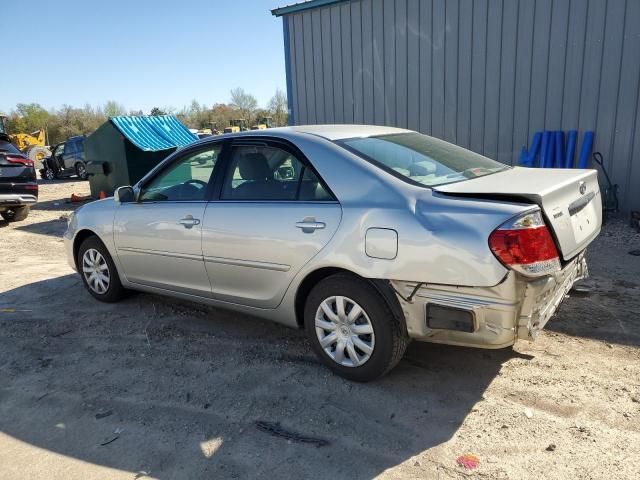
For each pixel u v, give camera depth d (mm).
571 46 7887
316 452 2832
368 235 3184
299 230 3492
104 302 5305
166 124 12688
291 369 3746
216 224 3959
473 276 2863
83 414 3309
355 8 9844
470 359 3748
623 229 7277
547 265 2850
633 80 7508
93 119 64438
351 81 10203
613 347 3832
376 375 3377
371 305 3260
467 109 8992
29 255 7832
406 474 2625
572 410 3084
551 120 8273
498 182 3295
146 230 4508
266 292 3791
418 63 9328
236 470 2719
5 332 4652
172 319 4797
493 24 8445
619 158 7820
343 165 3443
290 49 10945
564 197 3127
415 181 3297
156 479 2686
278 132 3871
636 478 2518
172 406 3348
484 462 2682
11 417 3312
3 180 10078
